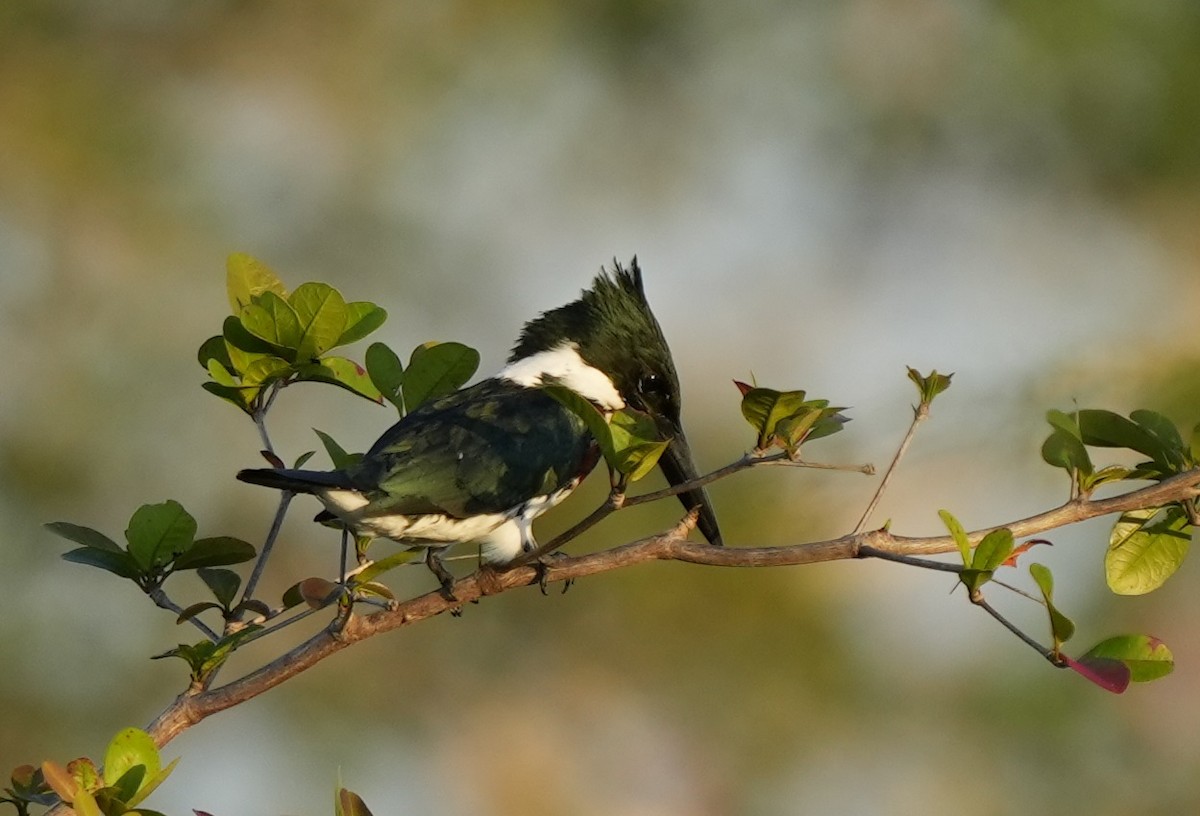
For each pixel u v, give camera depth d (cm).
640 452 493
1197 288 1334
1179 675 1159
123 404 1327
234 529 1327
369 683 1345
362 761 1320
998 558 507
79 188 1362
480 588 579
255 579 570
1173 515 586
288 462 1333
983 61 1407
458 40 1436
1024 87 1391
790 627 1266
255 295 608
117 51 1425
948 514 516
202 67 1443
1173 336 1117
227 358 611
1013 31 1391
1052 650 512
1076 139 1398
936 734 1242
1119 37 1359
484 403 727
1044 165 1418
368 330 618
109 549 571
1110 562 594
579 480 739
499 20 1438
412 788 1318
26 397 1318
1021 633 514
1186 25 1345
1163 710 1180
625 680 1309
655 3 1431
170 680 1294
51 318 1342
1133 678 529
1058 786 1221
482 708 1336
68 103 1380
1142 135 1374
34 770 536
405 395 640
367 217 1402
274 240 1398
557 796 1304
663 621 1289
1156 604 1157
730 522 1122
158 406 1336
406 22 1440
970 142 1425
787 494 1119
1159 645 530
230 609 568
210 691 545
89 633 1285
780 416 512
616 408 801
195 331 1362
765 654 1273
